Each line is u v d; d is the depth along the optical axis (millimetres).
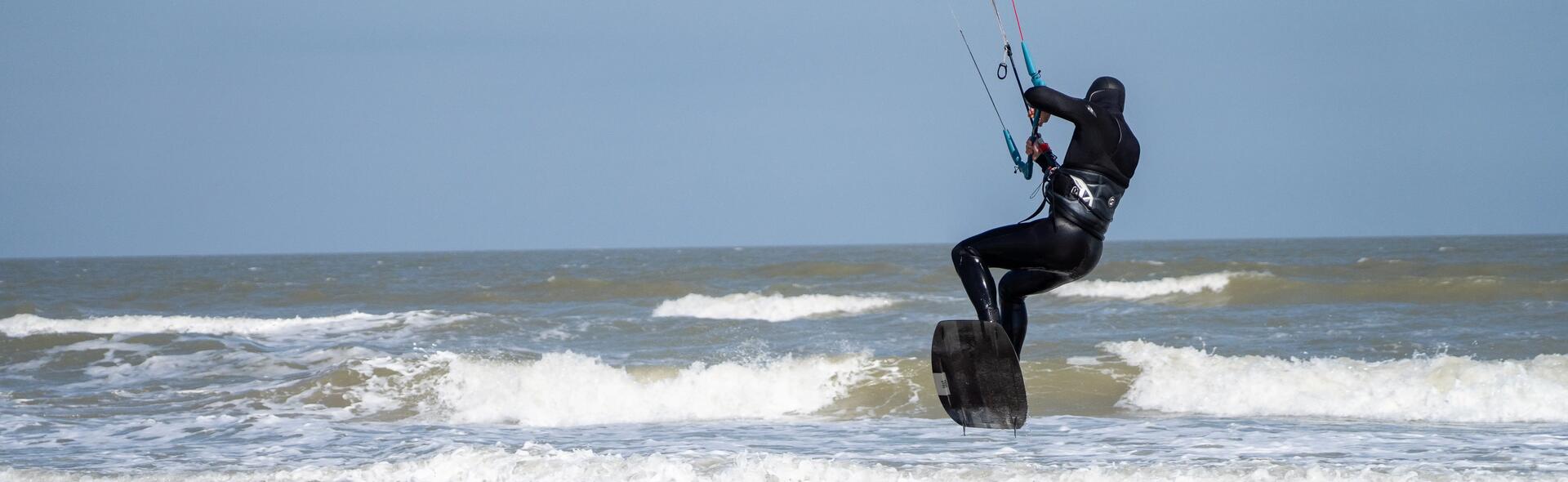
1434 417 36875
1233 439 32438
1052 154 17969
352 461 30688
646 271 157875
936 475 26891
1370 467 27031
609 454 30922
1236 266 119188
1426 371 41438
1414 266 112312
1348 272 109250
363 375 45125
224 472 28891
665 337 65188
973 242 17953
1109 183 17375
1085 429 35125
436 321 74938
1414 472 26047
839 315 80312
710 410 41969
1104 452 30547
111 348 56688
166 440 34469
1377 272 107562
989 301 17672
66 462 30594
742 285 115750
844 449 31828
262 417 39031
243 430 36312
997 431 35188
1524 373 40469
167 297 107438
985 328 17641
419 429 37781
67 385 47750
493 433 36688
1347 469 26516
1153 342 56750
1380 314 68750
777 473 27453
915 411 40469
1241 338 57875
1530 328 58625
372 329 71625
